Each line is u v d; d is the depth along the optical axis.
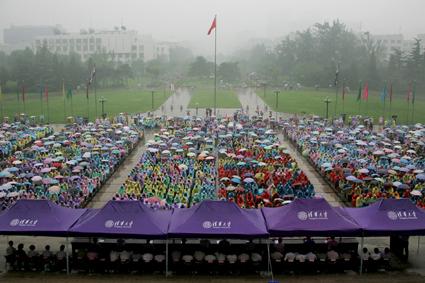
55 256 26.41
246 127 78.19
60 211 27.11
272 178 44.09
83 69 171.75
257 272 26.11
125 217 25.89
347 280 25.36
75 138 66.56
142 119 86.88
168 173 46.44
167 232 25.39
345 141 63.69
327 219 25.89
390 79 158.50
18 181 44.84
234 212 26.25
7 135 68.62
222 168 48.25
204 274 25.95
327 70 176.25
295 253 26.28
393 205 26.86
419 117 99.31
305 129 74.69
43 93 148.50
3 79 146.00
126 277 25.55
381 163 52.69
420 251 29.62
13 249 26.58
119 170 54.53
